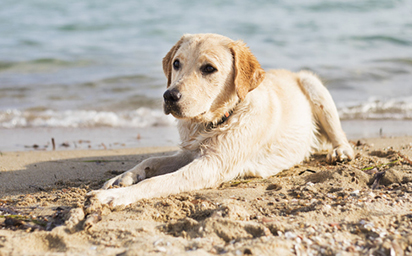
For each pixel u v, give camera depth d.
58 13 20.42
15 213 3.12
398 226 2.70
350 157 4.78
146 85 10.16
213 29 16.67
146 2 23.36
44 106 8.66
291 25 17.88
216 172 3.94
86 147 6.15
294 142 4.81
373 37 15.35
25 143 6.36
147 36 15.64
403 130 7.21
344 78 10.74
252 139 4.16
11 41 14.48
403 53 13.31
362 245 2.48
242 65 3.89
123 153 5.63
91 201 3.17
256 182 4.02
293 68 11.34
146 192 3.50
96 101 9.06
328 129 5.19
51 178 4.31
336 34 16.03
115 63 12.09
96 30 16.75
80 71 11.30
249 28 17.06
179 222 2.81
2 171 4.55
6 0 23.34
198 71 3.78
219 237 2.62
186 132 4.28
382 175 3.80
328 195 3.38
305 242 2.49
